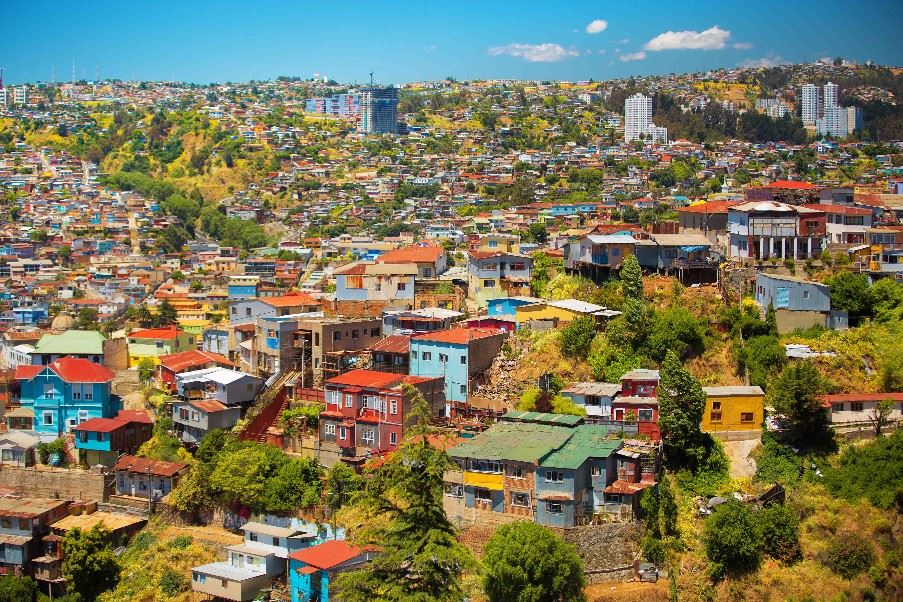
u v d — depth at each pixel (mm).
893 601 89125
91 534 105750
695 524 93688
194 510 110750
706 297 118688
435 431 101375
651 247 125312
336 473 102188
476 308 135000
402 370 116875
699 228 136125
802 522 93500
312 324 123250
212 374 124375
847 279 114875
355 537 87688
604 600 87188
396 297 138500
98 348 137750
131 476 115750
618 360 110438
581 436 98375
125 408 129875
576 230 182750
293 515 103625
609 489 92812
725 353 111562
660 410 98875
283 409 115375
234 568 100125
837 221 133250
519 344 116750
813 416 99188
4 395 131500
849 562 90188
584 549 90438
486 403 109375
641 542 91438
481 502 94688
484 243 188125
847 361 107938
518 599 84375
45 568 107625
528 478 92500
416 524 76625
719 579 90062
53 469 120000
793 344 110875
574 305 119875
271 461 107188
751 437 101062
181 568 103375
